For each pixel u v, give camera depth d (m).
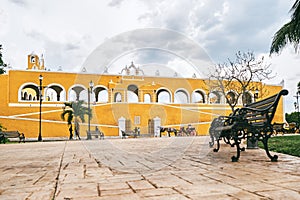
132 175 3.10
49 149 8.66
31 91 46.97
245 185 2.46
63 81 36.00
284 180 2.66
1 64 20.64
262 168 3.43
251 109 4.44
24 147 10.62
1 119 33.31
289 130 27.67
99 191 2.38
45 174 3.39
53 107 34.44
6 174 3.46
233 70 17.83
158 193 2.24
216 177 2.86
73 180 2.89
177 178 2.85
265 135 4.21
